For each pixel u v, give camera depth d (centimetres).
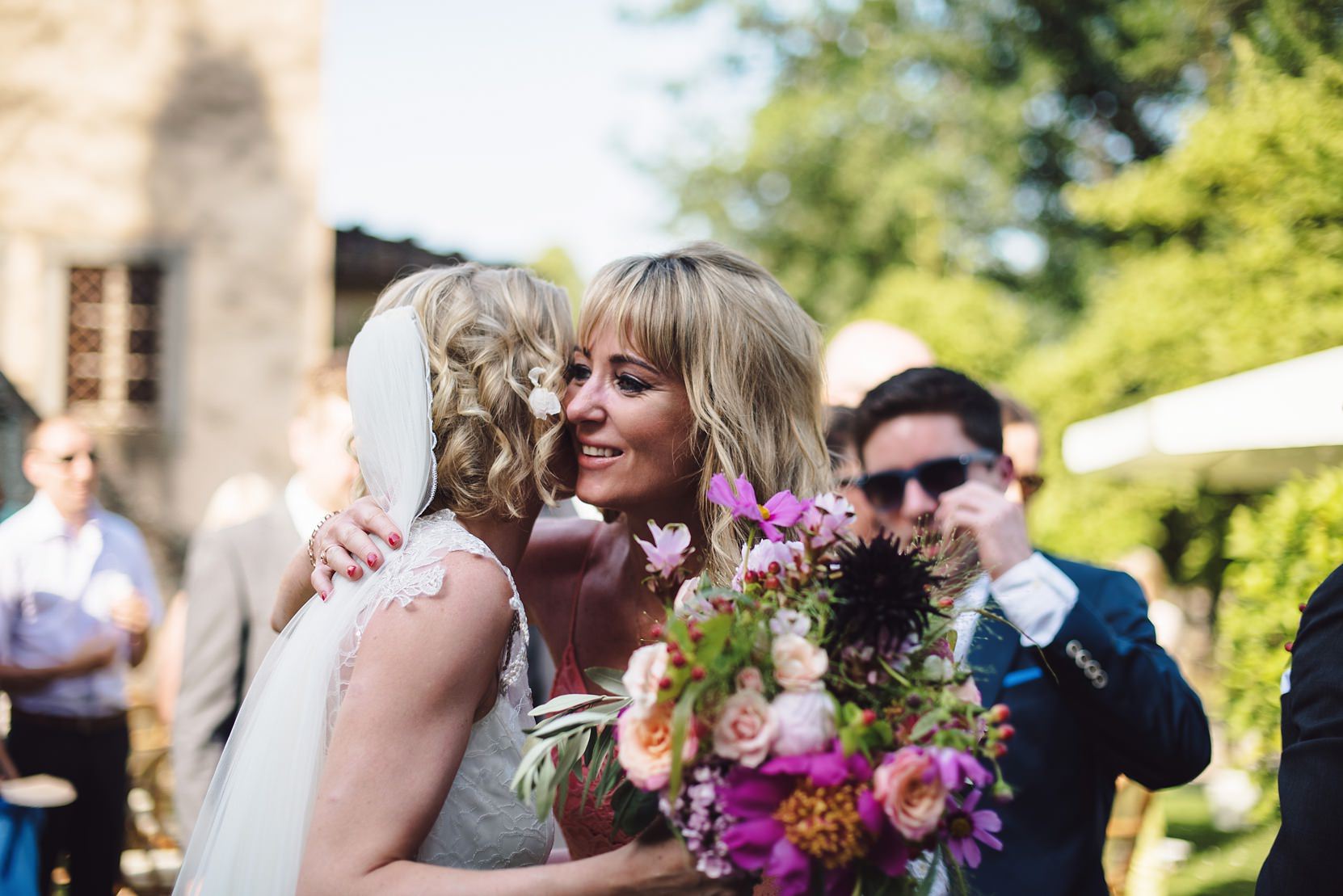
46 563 482
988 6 1853
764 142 2070
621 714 152
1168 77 1688
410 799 162
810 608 151
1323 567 458
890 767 138
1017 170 1884
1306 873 159
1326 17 994
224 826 179
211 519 562
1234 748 539
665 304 200
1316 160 948
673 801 139
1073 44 1794
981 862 219
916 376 271
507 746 183
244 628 354
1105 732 222
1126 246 1277
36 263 1176
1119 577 251
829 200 2106
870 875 143
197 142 1192
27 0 1177
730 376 201
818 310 2098
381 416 189
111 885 488
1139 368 1137
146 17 1188
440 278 204
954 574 183
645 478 204
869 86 2028
